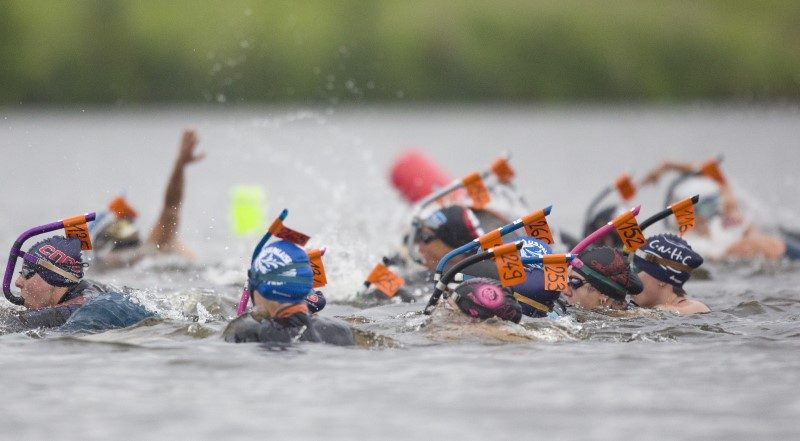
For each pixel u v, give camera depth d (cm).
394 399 2055
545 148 16775
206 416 1948
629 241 2884
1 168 13838
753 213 7144
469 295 2656
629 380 2200
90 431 1862
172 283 4041
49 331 2689
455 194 4669
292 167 12462
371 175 11381
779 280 4178
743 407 1991
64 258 2827
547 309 2808
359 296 3481
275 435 1836
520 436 1827
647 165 13188
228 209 8169
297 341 2500
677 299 3130
